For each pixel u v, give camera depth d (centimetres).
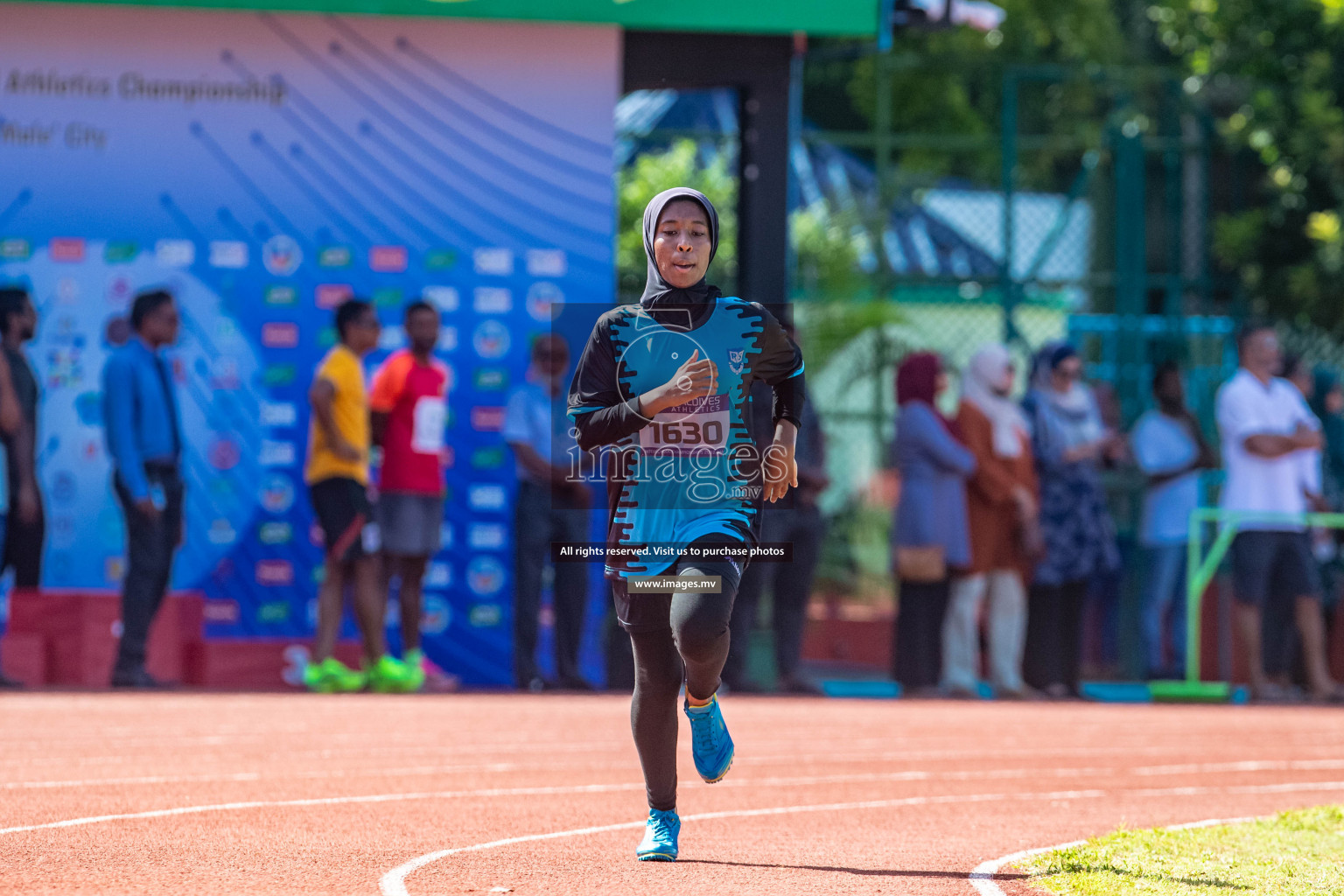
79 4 4031
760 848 1797
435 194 4125
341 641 3934
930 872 1616
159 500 3734
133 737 2788
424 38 4125
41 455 4003
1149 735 3278
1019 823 2048
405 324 3922
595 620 4038
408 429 3841
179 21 4075
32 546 3931
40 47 4044
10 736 2761
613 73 4128
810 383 5100
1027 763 2773
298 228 4097
